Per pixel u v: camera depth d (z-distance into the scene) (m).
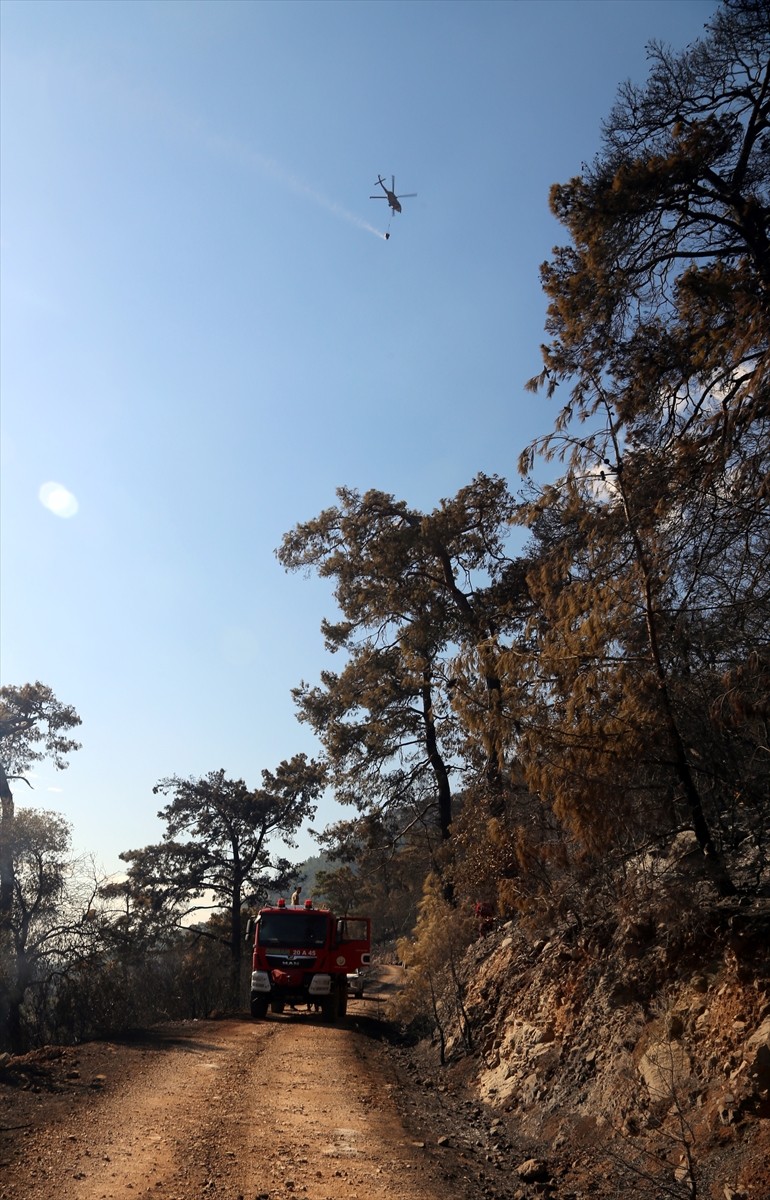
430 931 21.69
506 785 17.27
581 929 12.32
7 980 27.73
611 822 9.52
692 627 9.91
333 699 35.31
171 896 51.31
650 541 10.37
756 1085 7.21
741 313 11.62
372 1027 25.38
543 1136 10.13
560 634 10.39
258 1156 9.23
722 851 10.06
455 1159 9.77
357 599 31.58
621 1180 7.99
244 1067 15.71
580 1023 11.09
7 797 38.34
